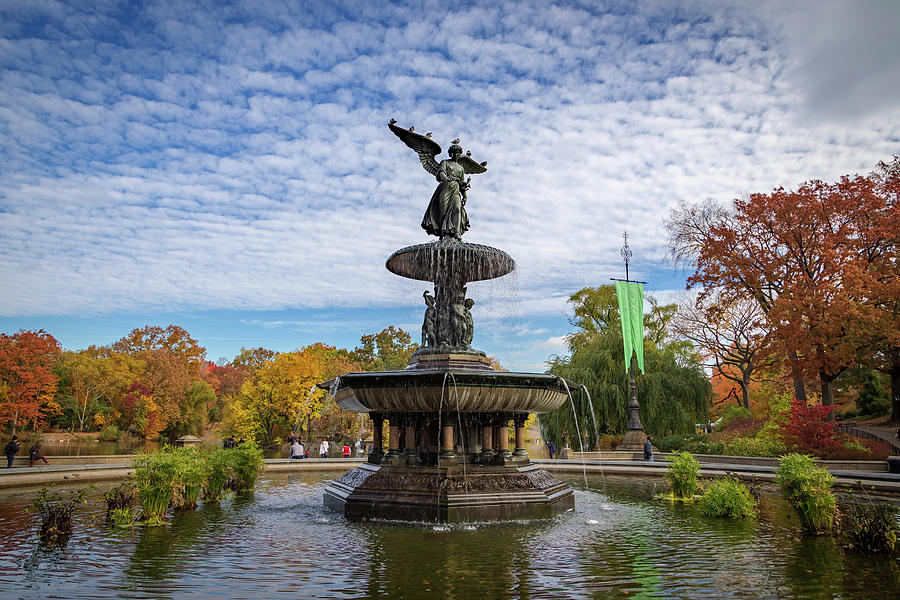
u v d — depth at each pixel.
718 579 5.96
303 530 8.57
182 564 6.40
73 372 53.56
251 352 77.25
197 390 60.56
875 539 7.28
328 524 9.12
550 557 6.91
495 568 6.36
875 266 28.42
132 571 6.07
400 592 5.42
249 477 13.73
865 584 5.81
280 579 5.82
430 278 13.16
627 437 29.84
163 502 9.20
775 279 30.34
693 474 12.77
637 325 30.97
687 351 37.03
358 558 6.80
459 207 12.45
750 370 38.22
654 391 31.83
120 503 9.65
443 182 12.49
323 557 6.84
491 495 9.63
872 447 23.20
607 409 31.92
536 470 11.02
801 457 8.88
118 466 16.70
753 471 18.27
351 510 9.83
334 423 40.34
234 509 10.72
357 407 11.49
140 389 54.12
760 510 10.84
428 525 9.08
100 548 7.20
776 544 7.73
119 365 56.25
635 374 32.50
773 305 29.88
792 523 9.43
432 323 12.27
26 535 7.98
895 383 31.83
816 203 28.80
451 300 12.31
